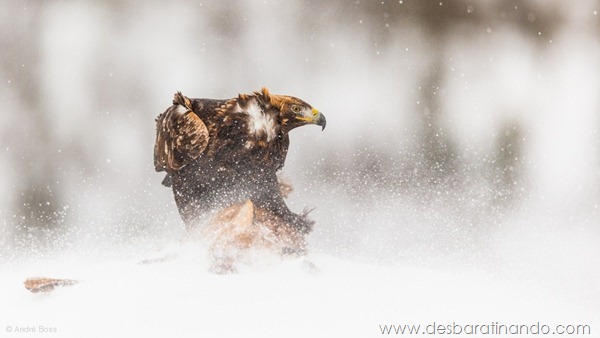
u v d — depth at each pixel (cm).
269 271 2245
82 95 4909
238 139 2308
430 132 5047
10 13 5016
